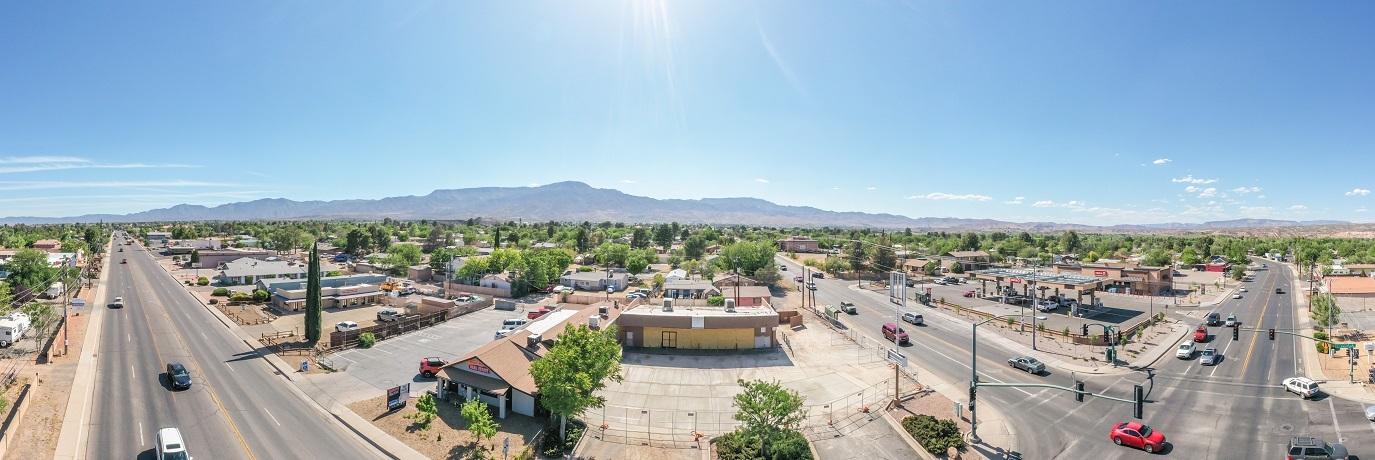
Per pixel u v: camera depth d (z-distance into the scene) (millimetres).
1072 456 35406
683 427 40812
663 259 191375
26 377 47969
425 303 88125
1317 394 45062
